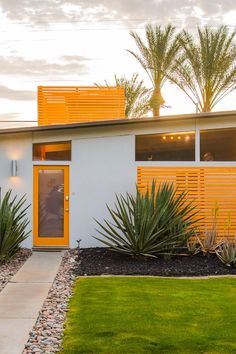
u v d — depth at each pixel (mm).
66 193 12828
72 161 12805
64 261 11164
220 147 12891
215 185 12820
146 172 12773
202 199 12766
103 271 10023
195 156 12844
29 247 12742
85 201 12820
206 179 12797
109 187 12805
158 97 26234
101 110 16375
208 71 23328
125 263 10703
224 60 23250
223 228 12750
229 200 12812
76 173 12820
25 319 6707
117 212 12391
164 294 8070
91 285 8719
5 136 12789
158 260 10969
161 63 24969
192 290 8398
